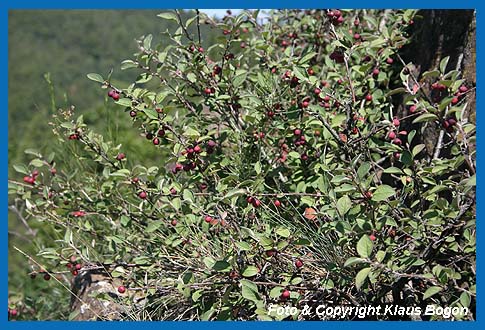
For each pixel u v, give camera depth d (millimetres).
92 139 3688
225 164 3352
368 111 3248
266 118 3365
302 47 4352
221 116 3586
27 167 3775
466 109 3162
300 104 3287
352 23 4328
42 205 3973
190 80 3549
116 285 3684
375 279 2631
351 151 3082
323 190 2697
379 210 2828
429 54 3676
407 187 2805
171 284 3207
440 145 3160
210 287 3004
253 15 3811
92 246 3926
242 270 2826
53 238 4711
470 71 3279
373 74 3408
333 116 3254
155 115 3248
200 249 3102
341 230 2545
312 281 2893
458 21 3492
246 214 3049
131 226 3752
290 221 3180
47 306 4469
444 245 2854
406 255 2766
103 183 3795
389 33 3324
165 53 3467
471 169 2639
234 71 3615
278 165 3506
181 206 3193
